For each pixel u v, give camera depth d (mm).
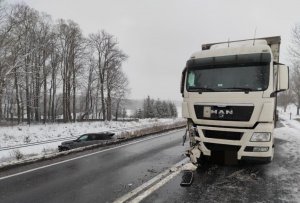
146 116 94438
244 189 6215
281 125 22875
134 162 8953
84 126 39688
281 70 7531
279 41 10391
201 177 7141
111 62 59719
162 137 15547
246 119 7012
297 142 12852
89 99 63438
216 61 7703
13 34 38375
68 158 9609
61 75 54188
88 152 10750
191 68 8062
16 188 6395
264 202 5465
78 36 54906
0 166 7875
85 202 5566
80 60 56000
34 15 46219
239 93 7145
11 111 56406
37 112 53125
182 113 8203
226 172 7574
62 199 5727
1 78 35062
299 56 25938
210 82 7664
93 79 59625
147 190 6195
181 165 8359
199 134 7668
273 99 7020
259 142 6914
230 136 7254
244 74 7312
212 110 7434
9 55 36688
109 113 60438
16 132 30859
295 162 8688
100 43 59094
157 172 7684
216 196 5801
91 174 7527
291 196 5762
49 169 8070
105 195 5930
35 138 28281
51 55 52812
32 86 49719
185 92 8086
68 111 54250
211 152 7676
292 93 59531
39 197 5840
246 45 8148
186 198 5703
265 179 6930
